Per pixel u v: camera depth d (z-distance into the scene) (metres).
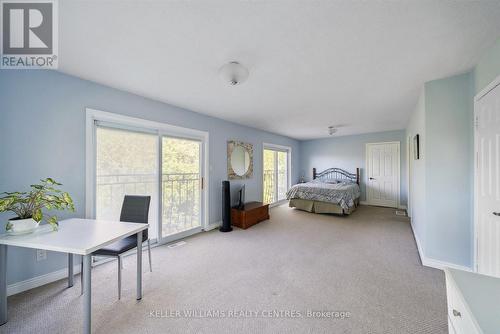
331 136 6.68
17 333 1.47
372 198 6.19
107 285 2.06
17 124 1.90
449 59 1.93
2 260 1.56
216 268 2.41
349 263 2.54
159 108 3.12
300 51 1.80
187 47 1.74
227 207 3.84
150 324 1.55
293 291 1.96
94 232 1.69
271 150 6.12
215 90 2.70
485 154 1.85
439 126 2.36
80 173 2.30
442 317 1.61
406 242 3.24
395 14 1.34
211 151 4.02
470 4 1.26
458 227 2.26
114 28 1.49
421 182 2.78
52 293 1.92
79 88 2.29
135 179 2.88
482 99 1.88
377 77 2.32
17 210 1.66
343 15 1.36
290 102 3.21
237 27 1.48
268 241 3.30
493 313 0.68
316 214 5.15
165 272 2.32
